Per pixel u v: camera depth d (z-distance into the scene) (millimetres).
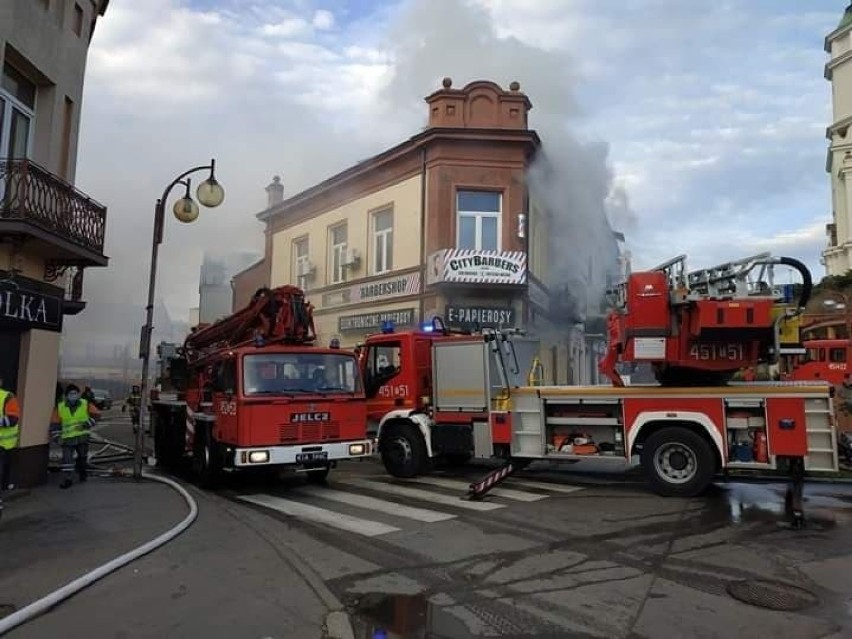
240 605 4742
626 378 9953
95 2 11953
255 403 9344
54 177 9578
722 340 8844
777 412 8398
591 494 9352
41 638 4121
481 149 18500
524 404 10078
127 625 4348
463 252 17844
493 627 4469
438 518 7898
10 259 9281
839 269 30828
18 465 9523
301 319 11000
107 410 39969
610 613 4707
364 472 12195
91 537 6664
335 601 4871
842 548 6359
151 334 11414
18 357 9703
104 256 10703
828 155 33094
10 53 9477
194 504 8422
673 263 9211
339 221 22516
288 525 7578
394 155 19734
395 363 11562
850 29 30922
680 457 9000
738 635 4309
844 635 4293
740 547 6414
